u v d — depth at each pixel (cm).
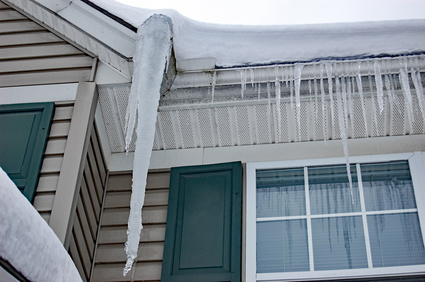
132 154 453
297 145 437
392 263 376
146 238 409
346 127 414
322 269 381
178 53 414
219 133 445
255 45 416
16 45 444
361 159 422
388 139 430
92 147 420
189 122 444
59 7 429
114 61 422
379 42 407
